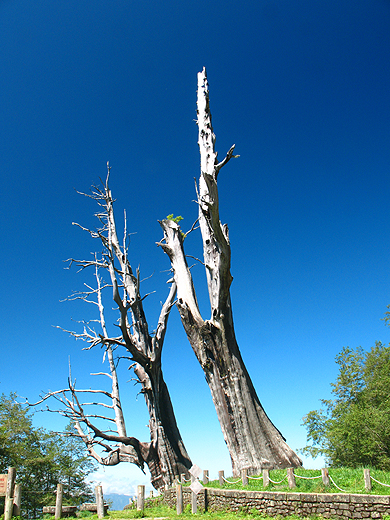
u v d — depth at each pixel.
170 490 18.16
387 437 28.45
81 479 32.81
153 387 24.30
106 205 27.73
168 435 24.12
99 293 28.09
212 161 20.30
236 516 11.30
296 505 10.20
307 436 38.09
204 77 21.83
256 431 16.89
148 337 26.05
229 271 17.97
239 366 18.23
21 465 28.11
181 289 21.08
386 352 33.19
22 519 9.62
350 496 9.22
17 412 31.36
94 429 23.97
